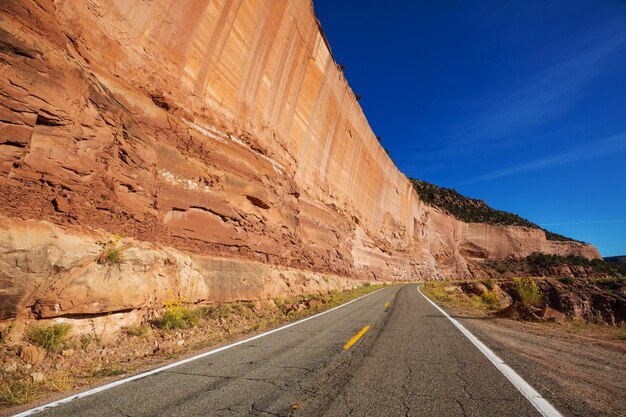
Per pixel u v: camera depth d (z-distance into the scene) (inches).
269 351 225.6
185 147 461.7
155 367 194.2
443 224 3390.7
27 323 212.7
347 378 158.1
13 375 178.4
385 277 1817.2
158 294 319.9
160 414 121.3
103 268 271.3
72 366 206.2
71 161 291.7
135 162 367.2
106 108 339.9
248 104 681.0
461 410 117.0
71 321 237.1
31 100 262.2
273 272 599.2
